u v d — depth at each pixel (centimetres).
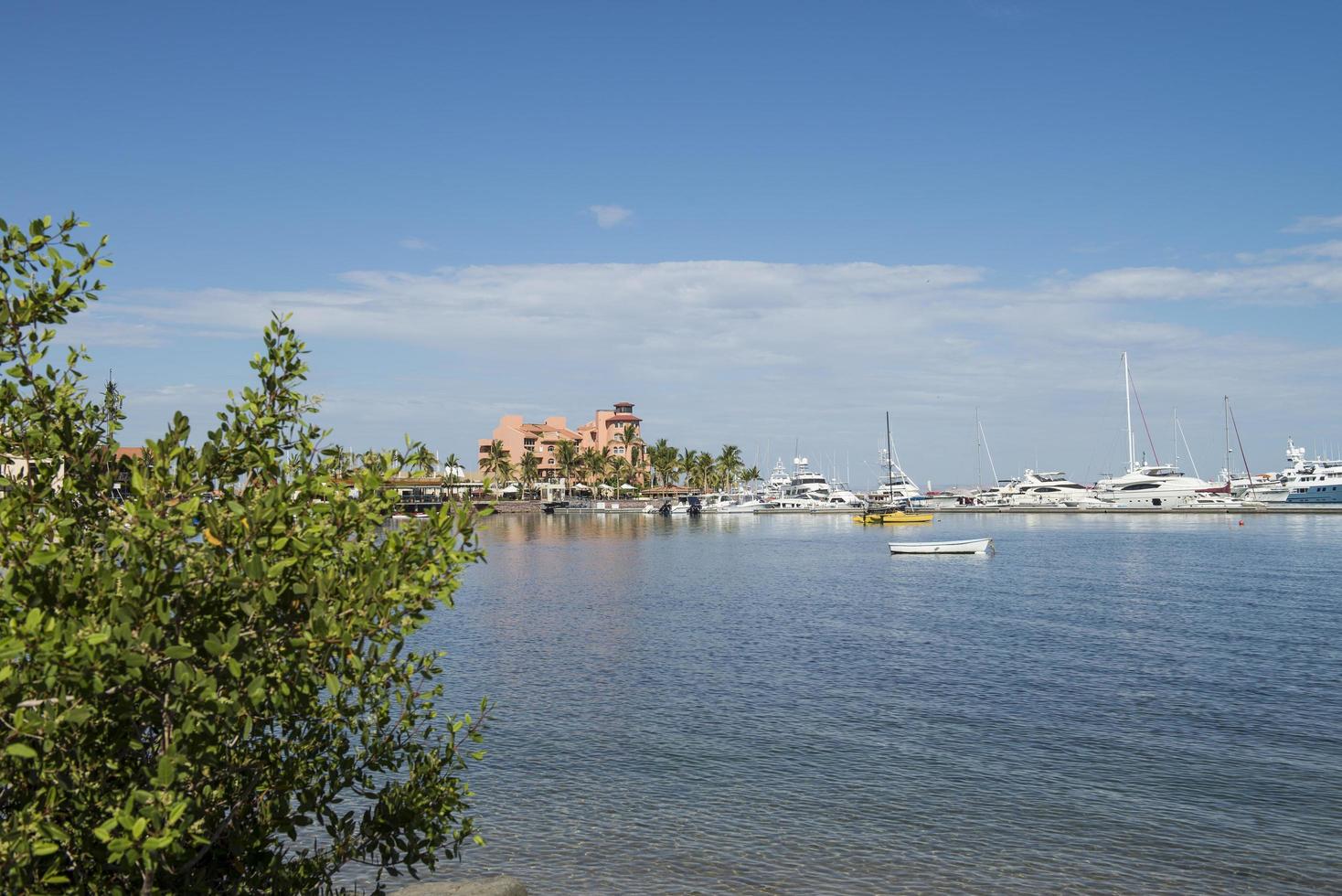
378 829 829
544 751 2169
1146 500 16400
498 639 3853
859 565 7806
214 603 614
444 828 866
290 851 1529
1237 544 9650
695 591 5791
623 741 2253
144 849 541
